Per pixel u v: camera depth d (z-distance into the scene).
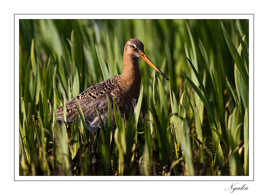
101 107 10.99
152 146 10.30
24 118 10.35
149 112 10.66
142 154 10.52
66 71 12.34
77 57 12.56
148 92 12.02
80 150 9.99
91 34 13.74
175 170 9.95
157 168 10.15
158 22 15.38
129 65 11.37
